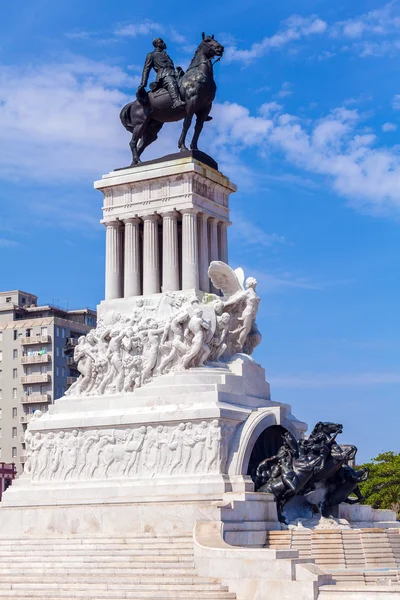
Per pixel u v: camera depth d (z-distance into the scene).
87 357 60.16
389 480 97.75
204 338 57.22
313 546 50.44
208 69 63.00
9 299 143.88
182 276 61.09
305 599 40.88
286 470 54.19
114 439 56.44
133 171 62.81
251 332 61.66
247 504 50.88
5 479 122.06
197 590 43.06
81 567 47.91
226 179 64.50
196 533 47.22
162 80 63.44
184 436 54.41
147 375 57.94
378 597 39.75
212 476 53.12
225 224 65.00
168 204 61.69
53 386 127.69
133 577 45.47
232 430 54.69
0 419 129.88
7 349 131.00
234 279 60.47
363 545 50.56
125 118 65.00
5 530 57.50
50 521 56.06
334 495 58.12
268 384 60.91
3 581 47.66
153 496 53.53
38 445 58.94
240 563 43.31
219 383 56.22
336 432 56.34
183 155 62.19
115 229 63.41
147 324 58.75
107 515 54.12
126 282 62.25
